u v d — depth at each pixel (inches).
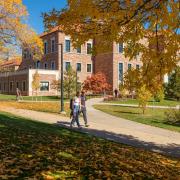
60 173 320.2
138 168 395.2
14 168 319.0
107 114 1198.9
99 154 446.3
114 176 337.7
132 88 396.2
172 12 323.0
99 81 2311.8
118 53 2682.1
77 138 583.5
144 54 384.2
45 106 1445.6
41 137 536.7
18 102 1721.2
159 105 1750.7
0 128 591.5
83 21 378.3
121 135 715.4
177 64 376.2
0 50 1713.8
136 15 348.8
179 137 730.8
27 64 3159.5
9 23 1652.3
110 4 348.8
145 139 682.8
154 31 377.1
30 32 1716.3
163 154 541.3
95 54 434.0
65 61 2694.4
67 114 1130.0
